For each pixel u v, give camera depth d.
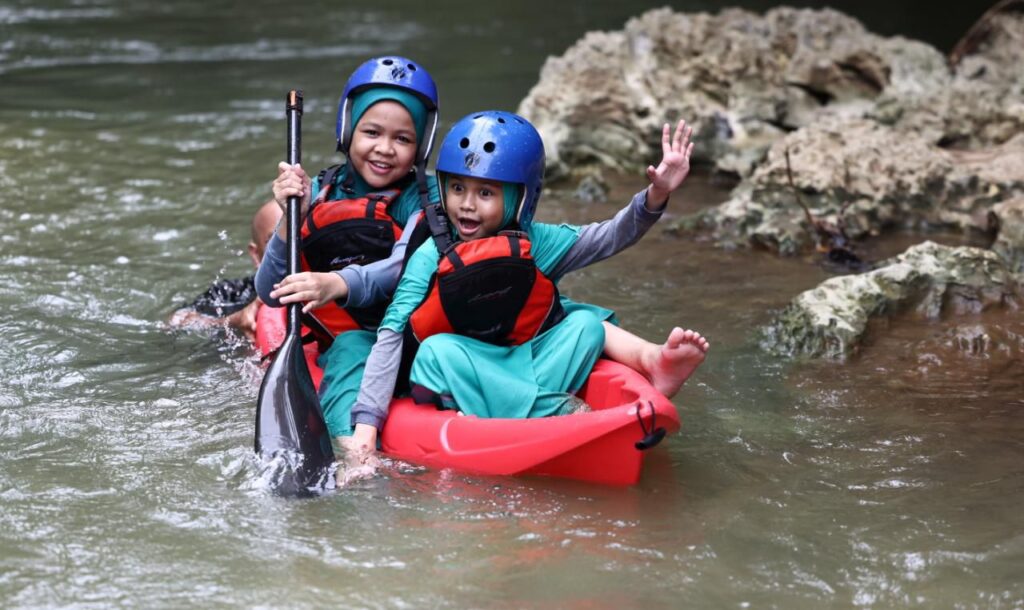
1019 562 3.38
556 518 3.61
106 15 14.73
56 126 9.30
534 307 4.21
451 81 11.24
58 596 3.09
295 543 3.40
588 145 8.64
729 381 4.85
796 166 7.14
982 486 3.90
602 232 4.38
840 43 8.72
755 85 8.59
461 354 4.12
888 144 7.34
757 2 15.94
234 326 5.39
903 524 3.62
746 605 3.14
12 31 13.56
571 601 3.13
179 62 12.07
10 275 5.95
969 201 7.13
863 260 6.56
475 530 3.51
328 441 4.03
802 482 3.92
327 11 15.44
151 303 5.69
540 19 14.89
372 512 3.61
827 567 3.35
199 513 3.57
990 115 7.96
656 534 3.52
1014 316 5.49
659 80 8.70
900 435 4.32
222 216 7.11
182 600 3.09
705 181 8.38
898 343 5.26
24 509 3.56
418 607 3.08
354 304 4.33
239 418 4.35
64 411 4.38
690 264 6.50
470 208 4.18
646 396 3.83
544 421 3.85
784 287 6.09
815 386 4.81
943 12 14.92
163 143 8.86
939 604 3.17
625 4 15.95
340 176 4.72
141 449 4.04
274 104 10.22
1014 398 4.69
